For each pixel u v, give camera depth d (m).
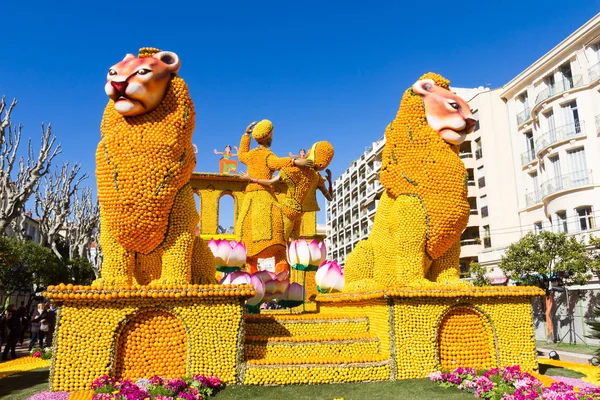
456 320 6.81
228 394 5.60
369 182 46.44
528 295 6.95
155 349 5.95
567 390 5.27
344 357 6.43
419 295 6.56
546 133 23.50
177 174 6.27
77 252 26.95
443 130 7.13
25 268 19.89
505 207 27.39
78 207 27.02
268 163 9.95
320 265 8.88
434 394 5.62
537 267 16.00
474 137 30.06
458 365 6.67
